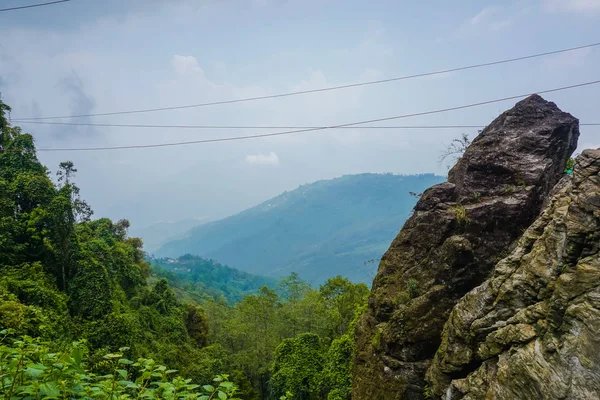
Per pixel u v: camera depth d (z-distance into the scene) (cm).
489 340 1155
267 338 4406
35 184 3559
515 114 1722
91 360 2448
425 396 1482
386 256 1877
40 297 2755
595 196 962
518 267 1194
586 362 838
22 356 455
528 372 954
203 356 4269
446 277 1537
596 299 861
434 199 1698
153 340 3875
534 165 1573
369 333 1805
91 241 4456
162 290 5378
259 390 4431
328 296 3997
